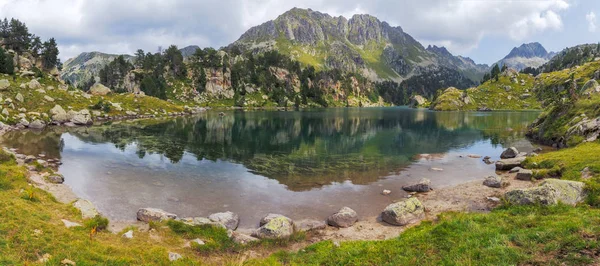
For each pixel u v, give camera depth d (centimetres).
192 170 4462
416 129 10031
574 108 6631
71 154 5256
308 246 2073
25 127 8306
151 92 18638
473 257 1484
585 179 2933
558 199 2258
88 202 2739
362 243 1966
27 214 2000
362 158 5428
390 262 1591
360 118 14838
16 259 1416
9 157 3978
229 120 12656
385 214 2666
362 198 3344
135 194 3344
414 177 4200
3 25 15362
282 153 5838
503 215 2086
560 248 1410
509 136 8294
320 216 2841
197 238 2194
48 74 14350
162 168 4531
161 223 2384
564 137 5912
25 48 15800
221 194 3431
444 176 4244
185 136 7769
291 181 3981
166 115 14238
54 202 2669
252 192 3522
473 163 5047
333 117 15325
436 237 1794
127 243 1941
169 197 3291
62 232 1830
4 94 9531
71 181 3709
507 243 1570
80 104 11512
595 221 1659
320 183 3909
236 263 1789
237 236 2255
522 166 4319
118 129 8806
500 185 3547
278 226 2328
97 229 2134
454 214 2623
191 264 1756
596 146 4197
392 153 5912
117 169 4394
